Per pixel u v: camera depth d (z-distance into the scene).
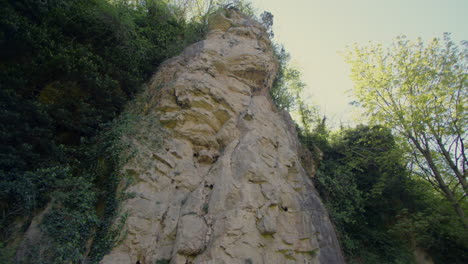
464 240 11.21
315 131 17.38
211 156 9.47
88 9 10.22
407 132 13.92
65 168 7.38
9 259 5.65
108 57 10.21
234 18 15.79
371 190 13.76
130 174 7.84
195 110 10.04
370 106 15.33
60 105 8.34
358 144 16.05
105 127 8.91
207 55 12.05
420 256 11.83
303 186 9.80
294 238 8.05
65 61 8.16
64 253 5.94
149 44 12.66
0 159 6.62
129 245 6.70
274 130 11.12
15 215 6.45
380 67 15.18
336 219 11.96
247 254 6.93
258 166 8.80
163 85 10.92
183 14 17.41
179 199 8.10
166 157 8.70
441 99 13.21
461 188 13.62
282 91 18.39
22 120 7.32
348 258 10.98
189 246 6.85
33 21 8.70
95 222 6.72
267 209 8.00
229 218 7.32
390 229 12.45
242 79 12.33
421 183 13.70
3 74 7.39
